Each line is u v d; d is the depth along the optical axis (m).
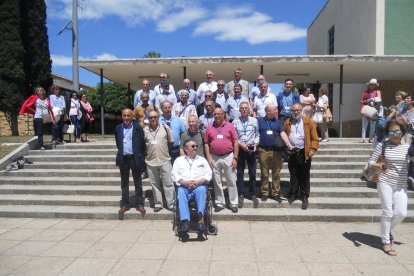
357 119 17.94
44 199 7.38
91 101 27.52
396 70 13.70
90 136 17.70
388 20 15.23
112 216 6.71
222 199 6.80
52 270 4.41
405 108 7.77
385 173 4.94
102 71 13.50
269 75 15.17
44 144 10.30
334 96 22.06
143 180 8.03
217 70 13.87
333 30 22.28
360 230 5.96
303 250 5.04
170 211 6.73
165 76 8.69
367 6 16.31
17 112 19.00
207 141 6.71
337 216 6.43
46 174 8.62
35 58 20.59
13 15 18.94
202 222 5.56
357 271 4.34
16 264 4.61
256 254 4.89
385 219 4.92
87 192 7.70
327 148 9.49
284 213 6.55
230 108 8.12
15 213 6.89
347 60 12.18
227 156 6.62
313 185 7.79
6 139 14.50
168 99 8.66
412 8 15.17
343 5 19.86
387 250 4.89
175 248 5.15
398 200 4.90
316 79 16.25
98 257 4.83
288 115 8.43
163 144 6.67
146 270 4.40
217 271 4.35
